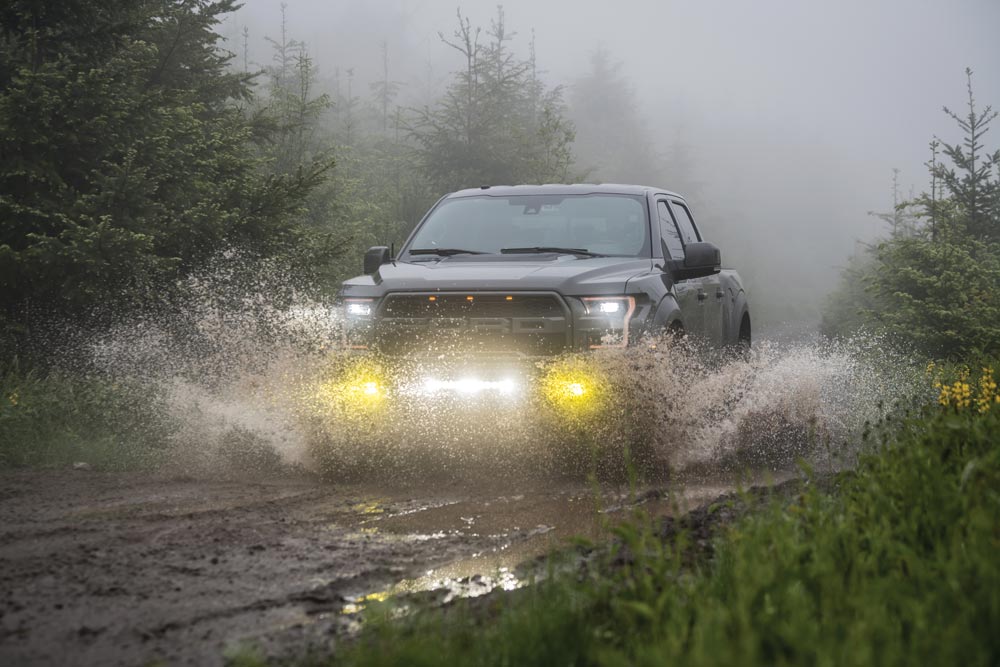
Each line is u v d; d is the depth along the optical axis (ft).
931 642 28.27
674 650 28.58
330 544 50.67
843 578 34.71
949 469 47.91
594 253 81.25
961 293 182.50
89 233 97.71
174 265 107.45
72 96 102.27
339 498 62.69
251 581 43.93
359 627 37.68
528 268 73.56
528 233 84.74
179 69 152.66
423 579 44.47
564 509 59.16
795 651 28.32
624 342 69.31
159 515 57.57
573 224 84.99
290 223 125.08
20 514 57.77
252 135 154.51
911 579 34.45
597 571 39.52
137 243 99.55
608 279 71.87
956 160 230.48
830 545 36.86
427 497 62.90
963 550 35.68
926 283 188.14
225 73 165.58
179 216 110.73
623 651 32.35
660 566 36.24
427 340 70.38
